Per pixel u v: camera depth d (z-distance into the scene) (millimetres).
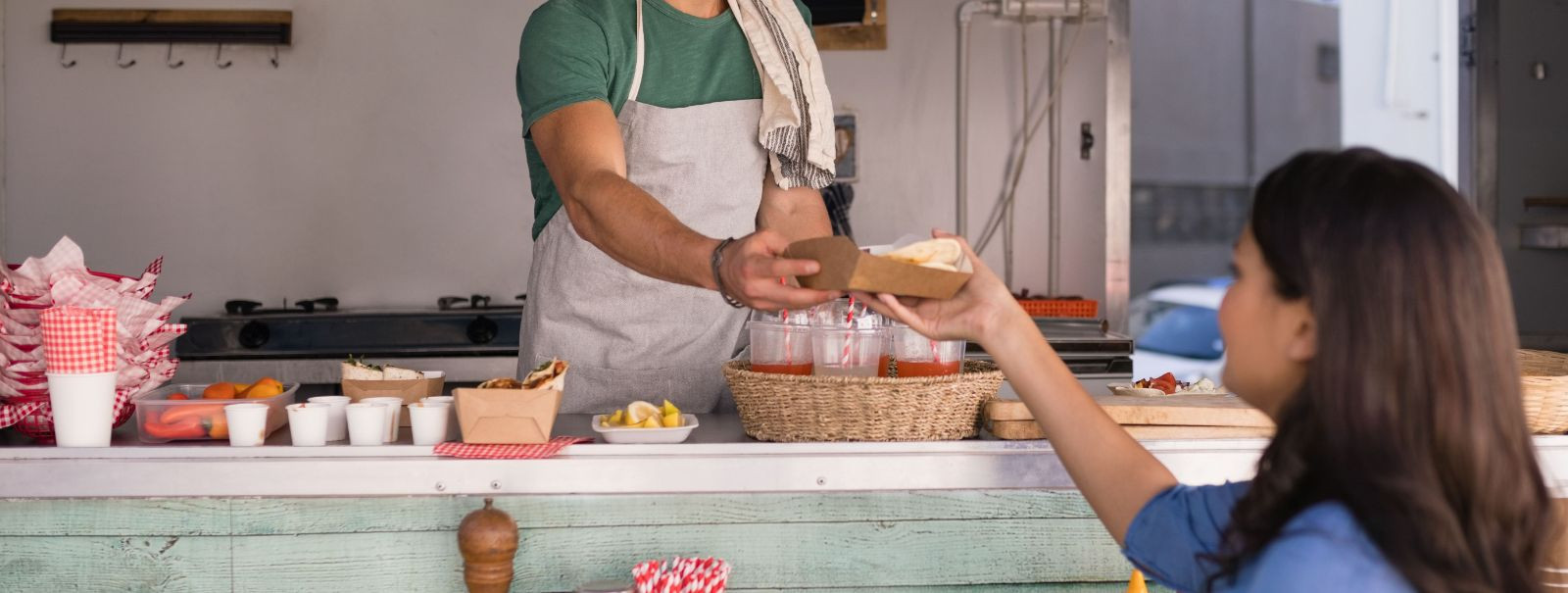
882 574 1325
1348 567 695
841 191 3750
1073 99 3881
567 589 1300
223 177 3801
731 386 1402
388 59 3805
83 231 3777
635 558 1302
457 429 1413
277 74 3789
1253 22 5445
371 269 3846
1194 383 1690
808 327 1410
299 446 1276
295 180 3814
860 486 1294
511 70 3828
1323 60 5492
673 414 1373
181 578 1280
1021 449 1310
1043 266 3920
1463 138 4004
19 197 3758
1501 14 3918
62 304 1398
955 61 3871
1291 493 746
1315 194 726
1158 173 5406
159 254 3799
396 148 3826
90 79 3752
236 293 3822
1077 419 1004
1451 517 684
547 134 1449
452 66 3816
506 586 1233
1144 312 5414
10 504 1273
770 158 1774
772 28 1694
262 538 1280
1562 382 1339
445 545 1284
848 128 3867
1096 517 1345
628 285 1735
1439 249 689
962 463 1305
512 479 1270
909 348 1391
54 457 1259
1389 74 5363
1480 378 688
